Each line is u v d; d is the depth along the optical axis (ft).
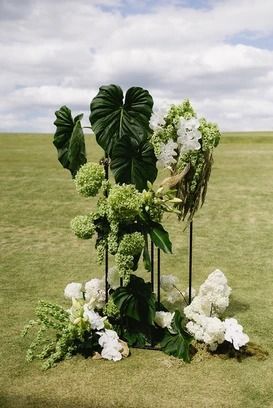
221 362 14.25
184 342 14.40
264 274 22.91
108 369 13.78
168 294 17.16
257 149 81.92
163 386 12.90
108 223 14.70
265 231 31.04
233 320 14.75
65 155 16.01
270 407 12.03
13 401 12.16
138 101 14.88
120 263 14.14
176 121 14.24
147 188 14.82
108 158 15.16
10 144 91.76
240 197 41.09
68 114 15.88
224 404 12.10
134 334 15.21
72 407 11.93
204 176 14.84
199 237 29.73
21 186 44.96
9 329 16.40
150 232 14.56
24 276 22.47
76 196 41.09
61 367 13.89
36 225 32.48
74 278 22.22
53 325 14.49
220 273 15.94
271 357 14.58
